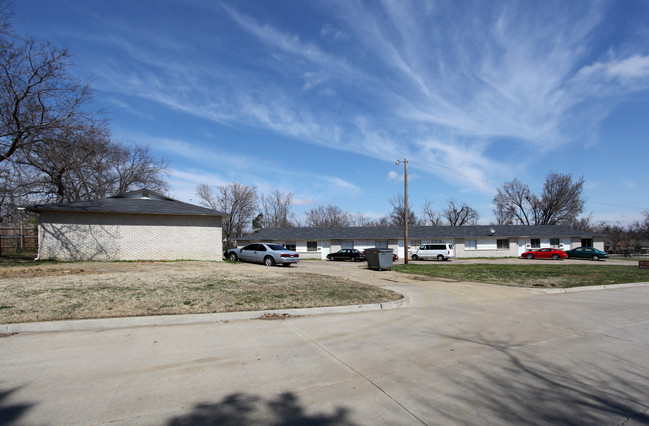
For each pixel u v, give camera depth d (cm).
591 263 3153
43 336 604
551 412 371
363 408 374
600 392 423
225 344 583
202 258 2189
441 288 1335
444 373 477
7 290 883
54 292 866
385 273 1942
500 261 3597
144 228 2075
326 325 729
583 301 1088
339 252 3700
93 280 1070
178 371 463
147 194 2519
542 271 2109
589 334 690
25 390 397
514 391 422
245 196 5506
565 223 6184
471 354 558
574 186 5666
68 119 1966
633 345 618
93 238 1967
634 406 388
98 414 347
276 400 388
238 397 393
